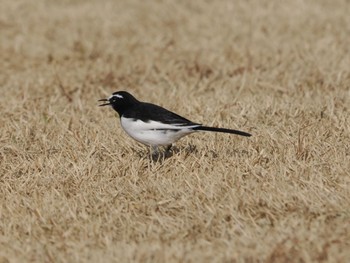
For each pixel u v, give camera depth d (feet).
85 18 86.17
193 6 90.74
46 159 42.42
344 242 30.04
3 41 77.36
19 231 33.27
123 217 34.14
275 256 29.07
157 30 80.59
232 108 51.62
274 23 80.23
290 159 39.83
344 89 56.18
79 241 31.91
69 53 72.74
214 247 30.58
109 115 52.75
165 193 36.37
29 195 37.91
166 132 39.55
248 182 36.70
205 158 40.81
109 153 43.09
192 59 68.59
